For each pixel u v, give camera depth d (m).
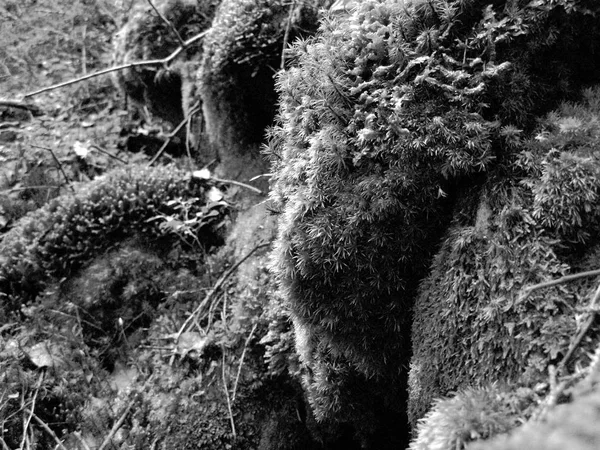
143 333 3.02
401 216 1.70
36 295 3.21
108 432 2.65
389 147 1.66
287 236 1.84
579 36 1.56
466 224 1.61
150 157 4.05
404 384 1.96
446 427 1.19
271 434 2.58
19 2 5.38
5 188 3.85
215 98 3.30
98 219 3.27
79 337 3.01
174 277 3.15
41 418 2.73
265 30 2.88
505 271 1.43
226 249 3.17
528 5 1.54
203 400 2.62
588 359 1.19
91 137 4.20
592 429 0.92
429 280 1.68
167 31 3.92
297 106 1.89
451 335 1.54
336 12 2.08
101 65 4.96
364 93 1.68
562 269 1.35
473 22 1.63
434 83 1.59
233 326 2.79
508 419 1.17
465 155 1.56
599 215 1.39
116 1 5.26
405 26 1.67
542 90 1.59
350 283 1.79
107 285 3.13
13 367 2.80
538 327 1.32
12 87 4.72
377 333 1.85
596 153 1.41
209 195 3.34
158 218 3.28
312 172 1.76
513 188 1.51
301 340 2.16
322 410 2.20
